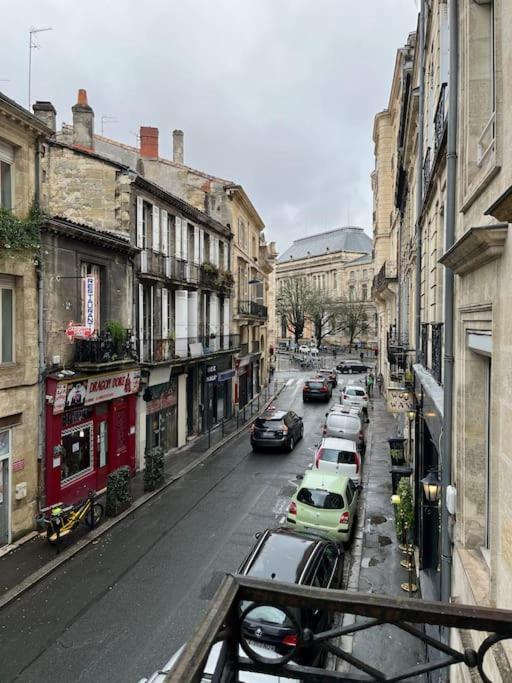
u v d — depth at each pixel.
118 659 7.43
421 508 9.50
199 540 11.61
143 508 13.75
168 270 19.42
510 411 3.35
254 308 33.41
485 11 4.91
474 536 5.08
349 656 2.28
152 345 17.77
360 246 94.31
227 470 17.64
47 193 16.25
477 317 4.59
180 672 1.77
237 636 2.32
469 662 2.19
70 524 11.09
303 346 79.50
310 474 12.52
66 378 12.61
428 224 10.60
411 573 9.36
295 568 7.62
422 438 10.30
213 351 24.14
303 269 101.69
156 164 25.25
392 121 33.91
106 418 15.38
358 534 12.02
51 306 12.60
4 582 9.47
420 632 2.23
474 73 4.98
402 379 17.30
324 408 31.53
